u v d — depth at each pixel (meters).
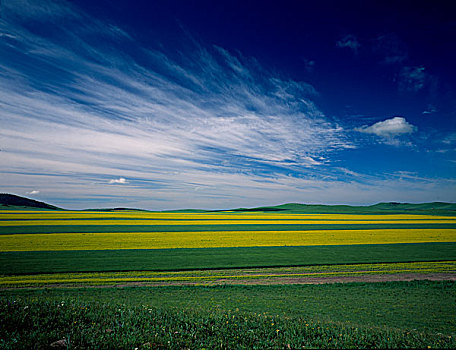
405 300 16.05
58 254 28.84
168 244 36.66
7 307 8.83
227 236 45.81
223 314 10.44
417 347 7.24
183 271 23.50
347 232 53.16
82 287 18.28
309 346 7.30
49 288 17.81
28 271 22.23
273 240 41.47
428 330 11.50
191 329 8.38
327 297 16.56
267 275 22.56
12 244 34.84
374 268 25.14
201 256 29.05
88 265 24.52
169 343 7.25
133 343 7.09
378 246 36.38
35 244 35.06
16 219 76.12
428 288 18.61
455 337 10.14
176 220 83.19
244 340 7.71
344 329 9.12
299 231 54.69
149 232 50.84
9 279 20.03
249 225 68.38
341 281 20.88
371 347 7.33
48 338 7.12
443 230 57.44
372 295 17.03
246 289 18.25
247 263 26.36
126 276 21.59
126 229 55.78
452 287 18.88
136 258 27.66
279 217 106.62
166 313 10.15
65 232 49.06
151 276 21.78
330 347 7.21
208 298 16.06
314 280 21.12
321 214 136.25
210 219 90.75
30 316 8.41
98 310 9.95
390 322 12.52
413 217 106.75
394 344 7.43
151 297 16.03
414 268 25.20
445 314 13.73
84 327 8.12
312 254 30.66
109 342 7.04
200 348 7.18
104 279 20.30
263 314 12.96
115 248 33.12
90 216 94.88
